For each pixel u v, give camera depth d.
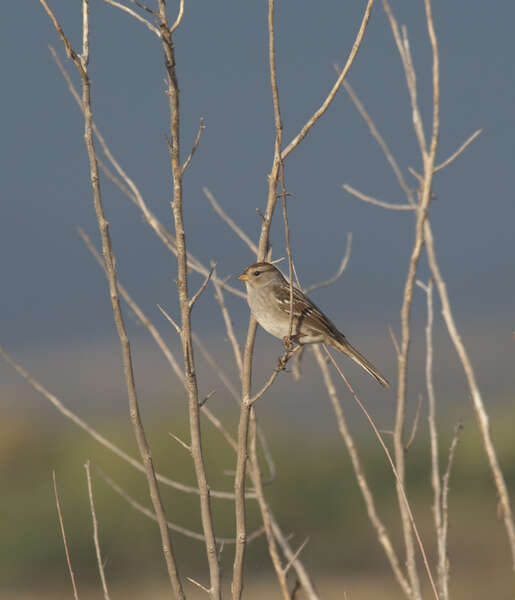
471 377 5.38
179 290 5.59
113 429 19.47
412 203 5.56
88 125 5.66
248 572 16.36
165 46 5.33
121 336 5.71
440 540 5.43
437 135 5.42
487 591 13.93
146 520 16.56
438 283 5.49
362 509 17.98
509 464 19.20
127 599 14.95
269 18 5.54
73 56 5.63
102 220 5.68
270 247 6.07
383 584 15.06
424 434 21.22
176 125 5.40
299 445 20.27
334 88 5.71
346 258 6.77
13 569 15.89
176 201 5.47
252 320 5.96
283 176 5.62
